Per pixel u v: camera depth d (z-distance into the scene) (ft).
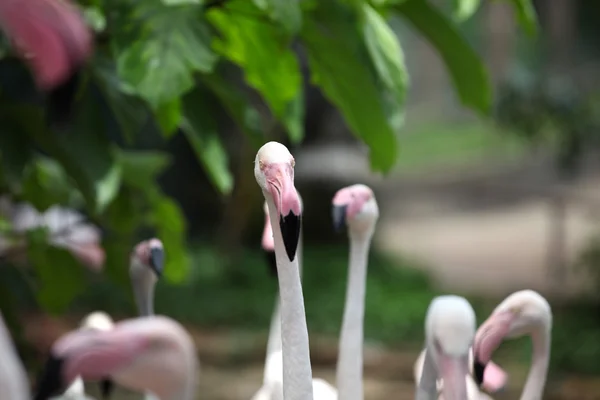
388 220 103.55
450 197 116.57
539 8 95.14
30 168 25.72
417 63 169.78
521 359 50.83
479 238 94.12
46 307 26.66
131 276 22.24
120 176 25.41
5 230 27.14
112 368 12.03
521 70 70.69
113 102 22.27
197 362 52.80
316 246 80.38
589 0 132.67
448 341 16.69
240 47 21.84
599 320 57.11
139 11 19.39
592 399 45.62
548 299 65.41
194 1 19.17
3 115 21.40
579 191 90.63
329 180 81.92
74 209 35.14
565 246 82.69
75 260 26.05
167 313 63.10
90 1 21.18
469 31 128.98
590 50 130.21
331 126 84.94
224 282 69.62
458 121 162.81
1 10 10.55
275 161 15.11
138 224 27.32
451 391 16.40
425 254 86.69
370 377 49.49
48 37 10.57
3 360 11.04
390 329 58.03
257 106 69.67
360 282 21.34
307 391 16.62
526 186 113.29
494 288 71.10
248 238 80.43
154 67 18.93
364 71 21.21
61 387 11.76
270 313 62.90
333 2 21.11
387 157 22.21
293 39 22.20
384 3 21.52
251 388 48.34
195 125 23.00
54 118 11.29
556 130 67.31
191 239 82.48
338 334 57.82
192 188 84.43
